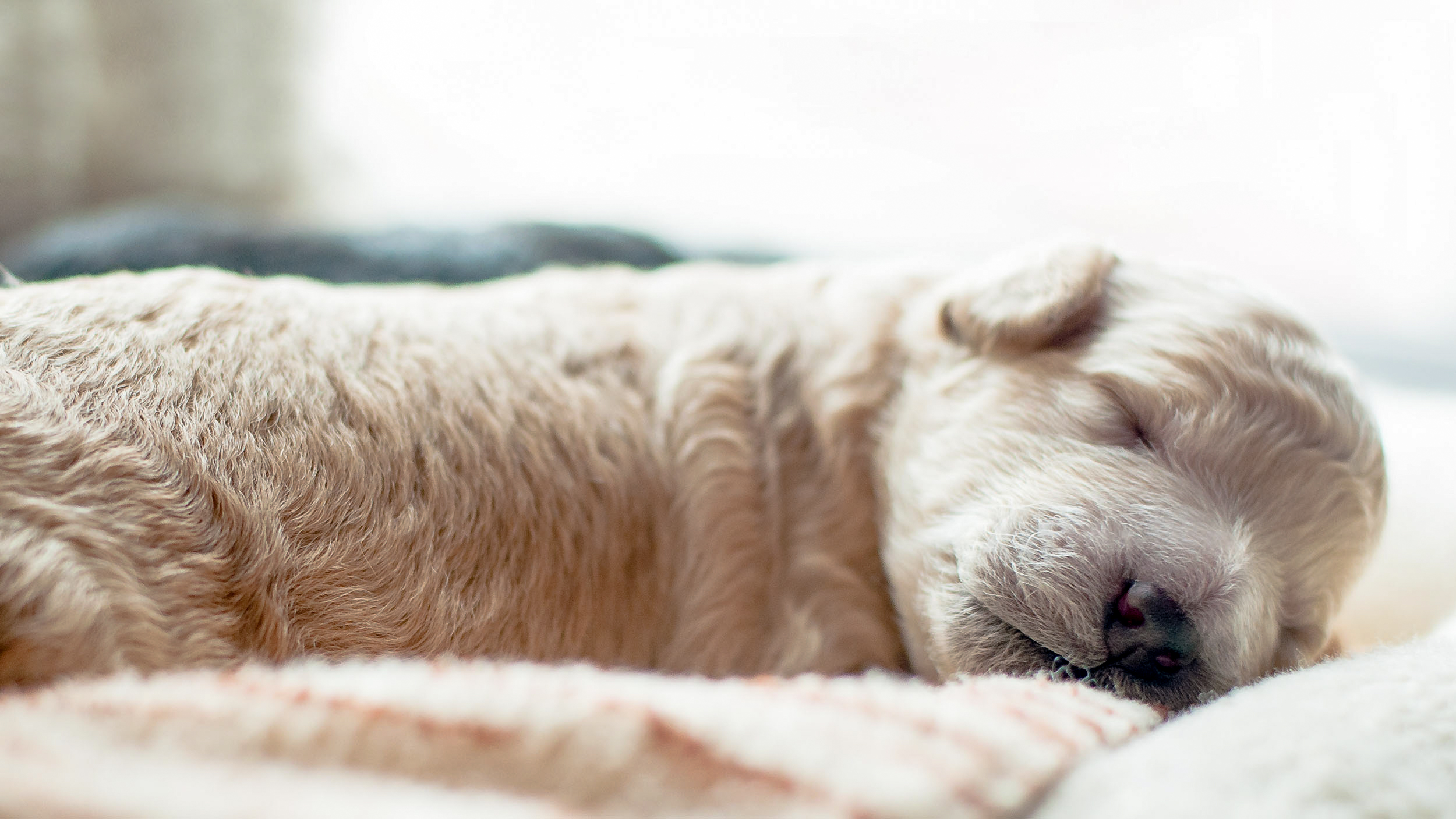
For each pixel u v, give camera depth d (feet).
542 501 0.80
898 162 1.74
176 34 1.63
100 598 0.68
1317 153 1.48
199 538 0.72
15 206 1.58
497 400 0.80
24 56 1.55
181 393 0.74
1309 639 0.83
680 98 1.80
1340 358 0.88
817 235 1.74
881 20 1.70
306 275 1.09
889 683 0.69
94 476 0.70
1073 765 0.63
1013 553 0.80
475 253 1.15
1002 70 1.66
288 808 0.51
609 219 1.71
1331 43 1.45
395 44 1.76
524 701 0.61
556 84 1.81
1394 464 1.09
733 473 0.86
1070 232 0.95
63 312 0.75
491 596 0.78
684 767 0.59
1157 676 0.77
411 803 0.54
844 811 0.54
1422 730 0.65
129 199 1.68
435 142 1.80
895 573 0.85
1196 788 0.61
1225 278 0.90
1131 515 0.79
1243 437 0.82
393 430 0.77
